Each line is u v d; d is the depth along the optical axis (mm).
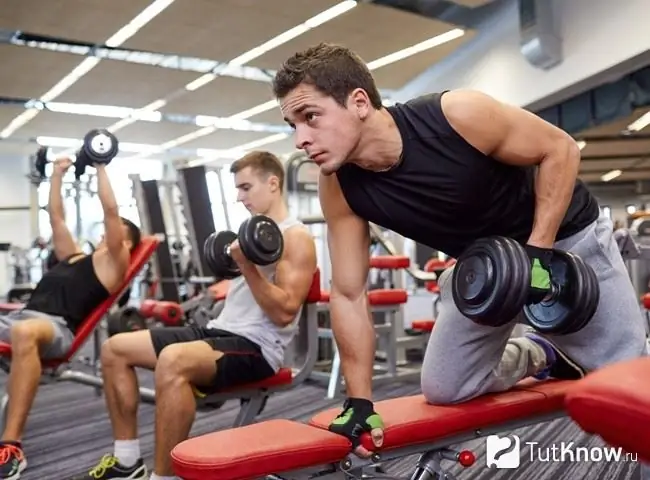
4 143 10617
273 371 1987
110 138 2439
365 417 1228
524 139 1261
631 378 434
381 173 1309
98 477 1866
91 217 9203
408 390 3725
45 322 2369
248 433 1210
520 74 6309
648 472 1328
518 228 1423
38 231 11047
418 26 6227
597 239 1449
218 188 5035
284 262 1998
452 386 1404
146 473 1941
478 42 6980
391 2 5855
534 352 1582
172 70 7273
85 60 6855
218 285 3580
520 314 1396
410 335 5227
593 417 432
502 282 1120
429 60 7230
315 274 2170
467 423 1345
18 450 2146
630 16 4930
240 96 8406
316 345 2232
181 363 1716
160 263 5066
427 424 1284
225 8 5625
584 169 11969
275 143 11281
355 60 1196
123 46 6430
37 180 4344
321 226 5598
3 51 6484
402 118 1267
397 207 1344
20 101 8406
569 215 1443
